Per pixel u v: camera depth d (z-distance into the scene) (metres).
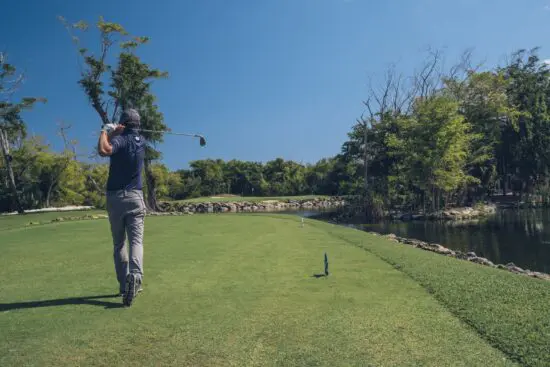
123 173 4.63
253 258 7.19
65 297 4.66
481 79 36.44
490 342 3.33
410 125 31.12
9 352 3.14
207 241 9.52
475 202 34.34
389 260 6.96
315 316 3.97
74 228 12.99
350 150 41.88
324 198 56.38
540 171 38.62
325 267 5.84
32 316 3.97
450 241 16.61
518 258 12.45
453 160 29.83
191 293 4.81
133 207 4.67
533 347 3.19
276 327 3.67
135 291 4.50
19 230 12.36
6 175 34.00
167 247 8.54
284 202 53.38
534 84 40.56
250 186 78.06
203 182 74.31
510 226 21.38
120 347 3.24
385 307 4.27
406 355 3.08
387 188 34.59
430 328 3.64
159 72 32.19
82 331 3.57
